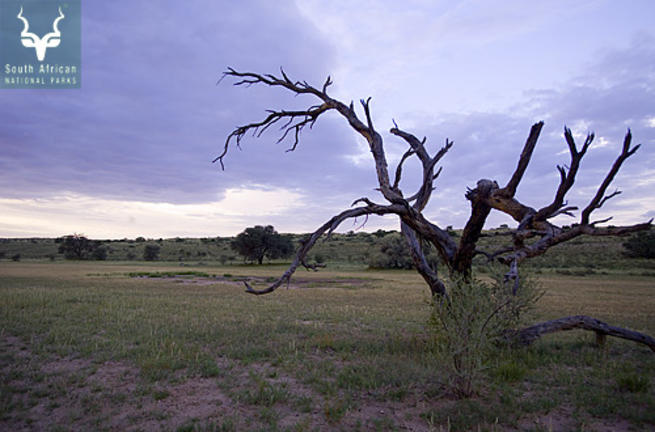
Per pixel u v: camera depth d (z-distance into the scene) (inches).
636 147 245.4
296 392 228.2
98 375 256.4
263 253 3014.3
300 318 521.7
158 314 518.3
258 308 611.2
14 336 374.0
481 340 223.3
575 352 332.5
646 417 187.3
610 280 1365.7
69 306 580.1
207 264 3048.7
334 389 225.8
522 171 309.0
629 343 375.9
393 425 181.0
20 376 250.4
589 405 207.5
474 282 277.3
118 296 737.0
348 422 186.1
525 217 310.3
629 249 2247.8
